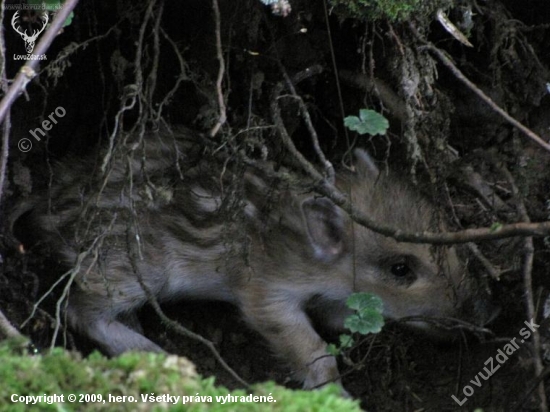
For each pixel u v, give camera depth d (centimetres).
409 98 774
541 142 702
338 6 749
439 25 877
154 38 785
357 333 915
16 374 450
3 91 724
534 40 925
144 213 909
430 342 930
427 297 900
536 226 601
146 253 916
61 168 953
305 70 859
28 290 890
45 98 858
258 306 943
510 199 900
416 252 894
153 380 458
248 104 857
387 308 927
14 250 898
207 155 876
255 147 868
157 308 789
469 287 874
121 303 919
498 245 870
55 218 920
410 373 917
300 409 454
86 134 982
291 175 827
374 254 910
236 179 813
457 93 933
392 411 894
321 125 977
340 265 923
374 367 930
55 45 894
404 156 950
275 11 702
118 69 864
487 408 837
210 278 948
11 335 592
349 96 937
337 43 880
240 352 980
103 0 871
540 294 834
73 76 938
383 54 830
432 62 776
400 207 907
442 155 813
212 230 916
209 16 834
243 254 845
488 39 899
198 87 855
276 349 948
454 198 890
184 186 923
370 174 938
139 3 840
